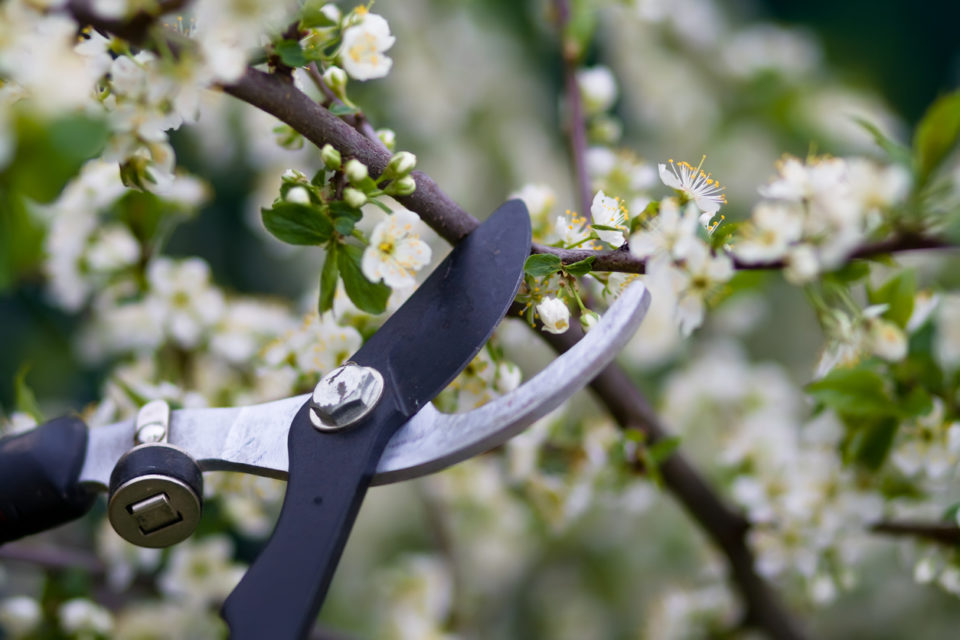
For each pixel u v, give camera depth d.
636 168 0.83
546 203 0.76
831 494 0.82
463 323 0.66
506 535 1.11
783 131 1.34
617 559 1.25
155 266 0.89
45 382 1.22
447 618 1.05
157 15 0.63
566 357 0.64
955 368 0.79
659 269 0.66
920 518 0.86
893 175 0.64
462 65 1.30
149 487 0.66
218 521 0.89
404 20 1.23
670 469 0.84
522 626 1.28
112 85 0.65
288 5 0.65
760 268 0.66
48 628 0.85
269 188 1.08
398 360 0.66
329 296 0.67
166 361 0.91
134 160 0.67
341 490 0.64
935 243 0.65
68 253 0.87
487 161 1.28
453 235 0.67
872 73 1.65
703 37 1.37
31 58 0.62
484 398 0.72
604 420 0.87
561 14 0.85
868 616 1.23
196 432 0.68
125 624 0.90
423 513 1.21
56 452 0.69
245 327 0.91
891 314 0.74
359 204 0.65
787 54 1.38
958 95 0.64
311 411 0.65
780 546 0.84
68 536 1.13
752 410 1.08
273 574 0.63
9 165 0.62
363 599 1.22
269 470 0.67
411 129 1.23
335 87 0.69
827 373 0.72
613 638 1.23
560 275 0.67
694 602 0.93
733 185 1.32
